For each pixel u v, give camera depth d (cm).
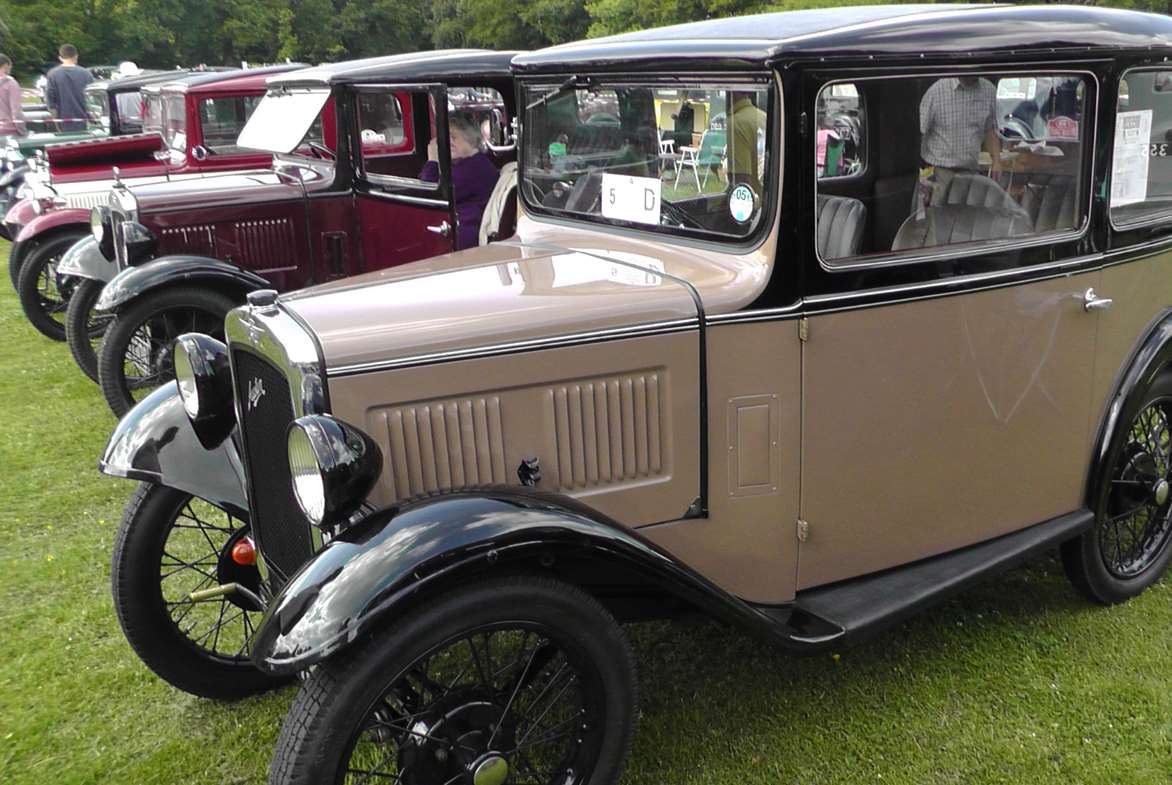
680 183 267
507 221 479
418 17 5253
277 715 298
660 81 265
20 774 271
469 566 198
